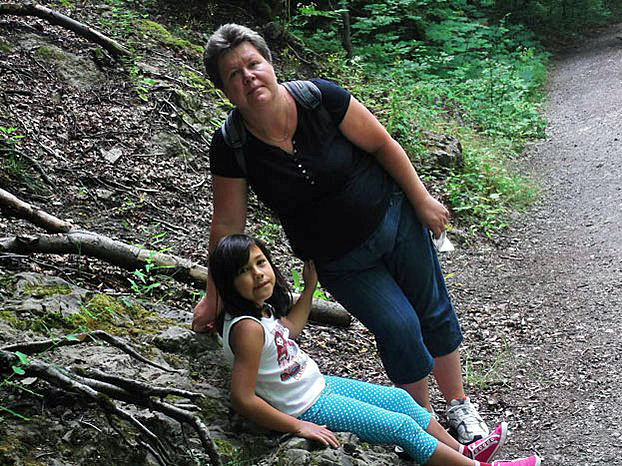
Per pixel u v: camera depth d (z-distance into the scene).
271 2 11.19
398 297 3.51
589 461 3.95
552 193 9.24
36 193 5.38
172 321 4.07
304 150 3.26
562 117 12.93
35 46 7.18
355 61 11.35
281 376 3.21
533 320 5.78
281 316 3.40
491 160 10.02
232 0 10.82
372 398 3.39
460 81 13.45
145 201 5.85
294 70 10.44
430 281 3.63
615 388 4.68
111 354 3.51
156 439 3.01
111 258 4.46
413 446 3.28
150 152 6.53
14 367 2.84
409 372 3.55
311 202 3.37
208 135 7.23
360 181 3.38
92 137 6.39
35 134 6.08
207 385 3.55
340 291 3.54
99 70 7.33
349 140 3.35
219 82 3.20
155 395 3.05
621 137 11.16
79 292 4.00
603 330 5.53
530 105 12.46
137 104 7.08
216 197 3.45
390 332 3.46
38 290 3.89
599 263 6.95
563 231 8.00
